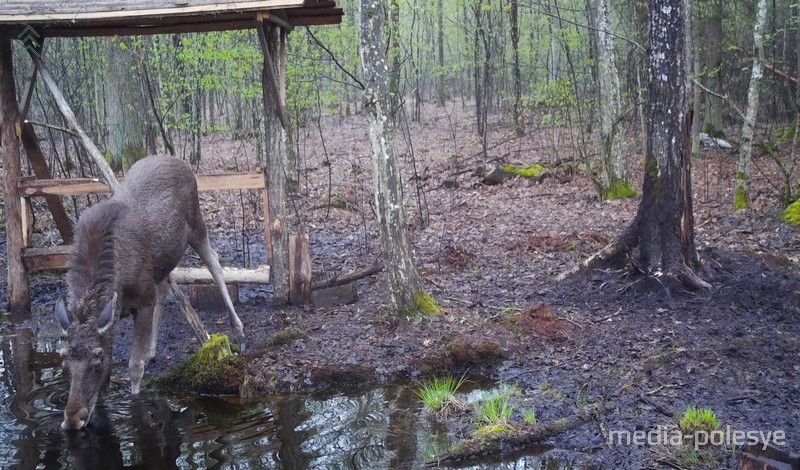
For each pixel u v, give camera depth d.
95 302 5.48
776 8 21.16
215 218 12.95
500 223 12.18
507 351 6.91
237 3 7.39
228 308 7.35
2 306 8.95
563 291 8.38
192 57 12.53
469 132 24.02
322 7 8.13
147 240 6.28
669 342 6.73
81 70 16.28
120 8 7.54
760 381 5.84
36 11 7.66
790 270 8.48
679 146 7.93
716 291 7.88
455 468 4.89
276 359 6.82
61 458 5.10
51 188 8.52
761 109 22.83
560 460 4.93
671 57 7.79
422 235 11.60
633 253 8.41
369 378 6.59
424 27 31.53
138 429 5.63
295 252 8.34
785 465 4.36
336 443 5.32
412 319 7.42
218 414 5.93
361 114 29.92
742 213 11.46
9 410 5.96
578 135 19.22
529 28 21.23
